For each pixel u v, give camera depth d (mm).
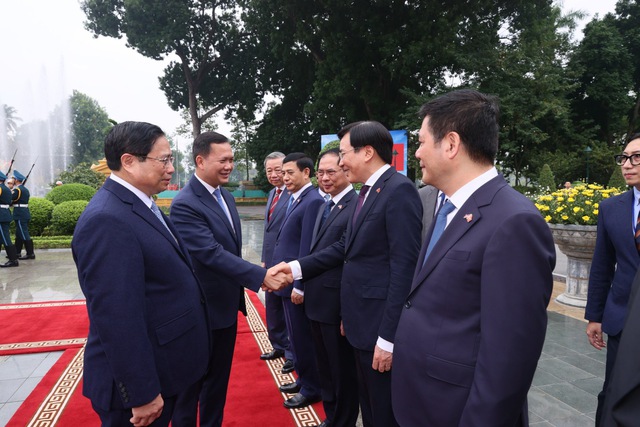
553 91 15820
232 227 2521
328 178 2465
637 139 1985
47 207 10055
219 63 22094
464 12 13891
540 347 1019
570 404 2562
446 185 1240
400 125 14203
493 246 1046
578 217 4352
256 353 3512
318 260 2254
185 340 1615
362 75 15312
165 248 1574
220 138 2365
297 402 2648
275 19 16766
